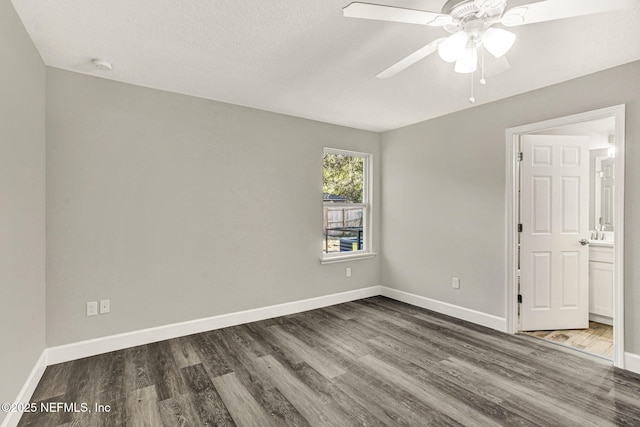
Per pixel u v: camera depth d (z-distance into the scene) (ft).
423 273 13.05
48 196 7.94
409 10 4.46
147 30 6.44
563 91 8.94
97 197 8.64
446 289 12.19
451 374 7.70
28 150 6.54
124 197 9.03
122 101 9.02
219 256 10.68
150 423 5.90
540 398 6.72
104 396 6.72
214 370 7.84
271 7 5.68
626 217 7.81
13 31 5.64
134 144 9.19
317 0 5.49
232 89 9.64
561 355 8.72
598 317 11.55
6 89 5.31
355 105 11.13
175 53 7.39
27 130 6.47
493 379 7.48
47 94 7.97
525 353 8.84
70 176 8.26
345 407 6.41
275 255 11.93
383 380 7.43
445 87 9.42
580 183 10.77
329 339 9.79
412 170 13.50
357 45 7.04
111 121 8.85
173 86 9.38
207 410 6.29
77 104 8.38
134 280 9.19
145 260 9.36
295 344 9.41
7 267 5.36
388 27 6.32
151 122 9.46
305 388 7.09
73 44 6.98
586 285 10.78
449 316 11.96
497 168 10.55
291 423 5.94
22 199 6.15
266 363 8.23
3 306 5.19
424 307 12.98
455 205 11.85
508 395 6.83
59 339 8.11
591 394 6.84
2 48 5.14
